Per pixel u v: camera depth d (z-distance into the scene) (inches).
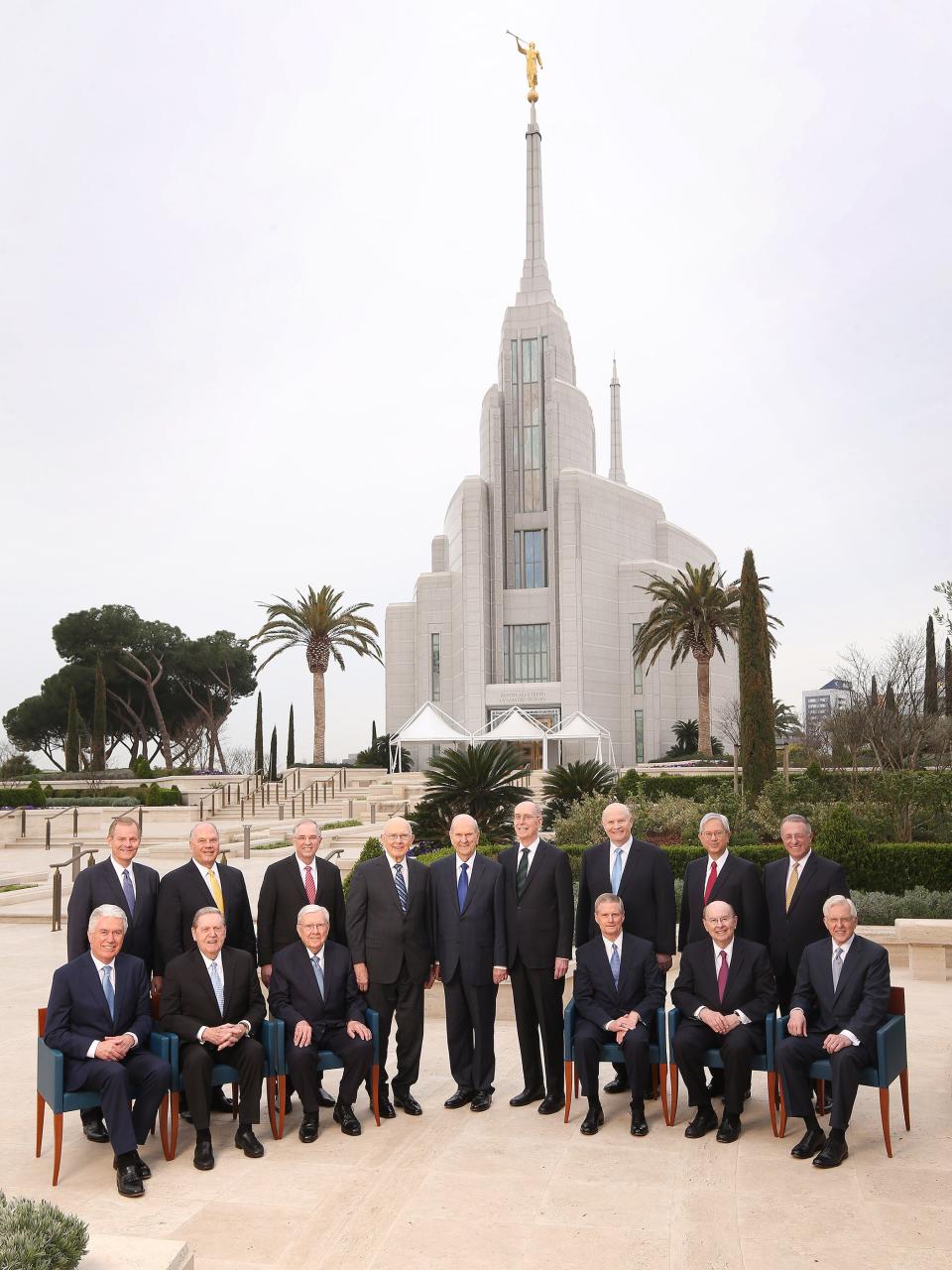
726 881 296.8
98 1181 235.6
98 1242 160.4
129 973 255.9
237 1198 223.6
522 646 2549.2
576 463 2630.4
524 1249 196.7
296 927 296.5
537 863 293.4
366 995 284.7
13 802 1460.4
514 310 2687.0
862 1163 240.2
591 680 2466.8
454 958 288.7
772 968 276.2
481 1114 281.7
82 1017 247.4
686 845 671.1
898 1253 193.6
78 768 2192.4
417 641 2726.4
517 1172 236.8
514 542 2596.0
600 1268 188.5
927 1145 251.8
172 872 286.4
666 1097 271.1
